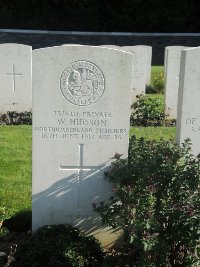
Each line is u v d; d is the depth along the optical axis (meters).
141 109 4.11
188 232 1.84
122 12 10.62
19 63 4.09
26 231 2.35
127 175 2.08
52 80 2.12
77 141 2.20
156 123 4.08
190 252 1.89
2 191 2.69
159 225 1.92
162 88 5.43
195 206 1.83
